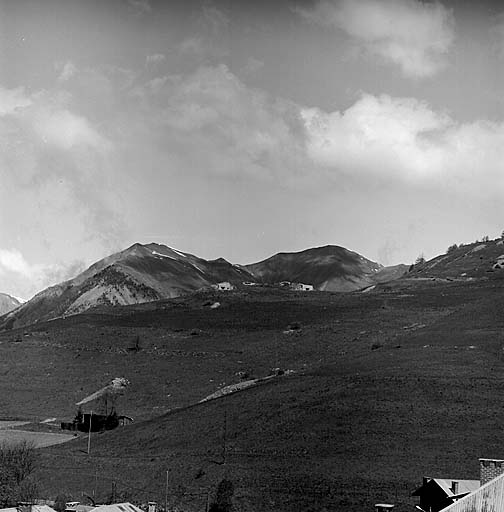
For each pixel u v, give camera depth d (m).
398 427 151.50
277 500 126.12
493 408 156.00
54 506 108.00
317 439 152.00
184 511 125.88
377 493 122.88
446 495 86.12
